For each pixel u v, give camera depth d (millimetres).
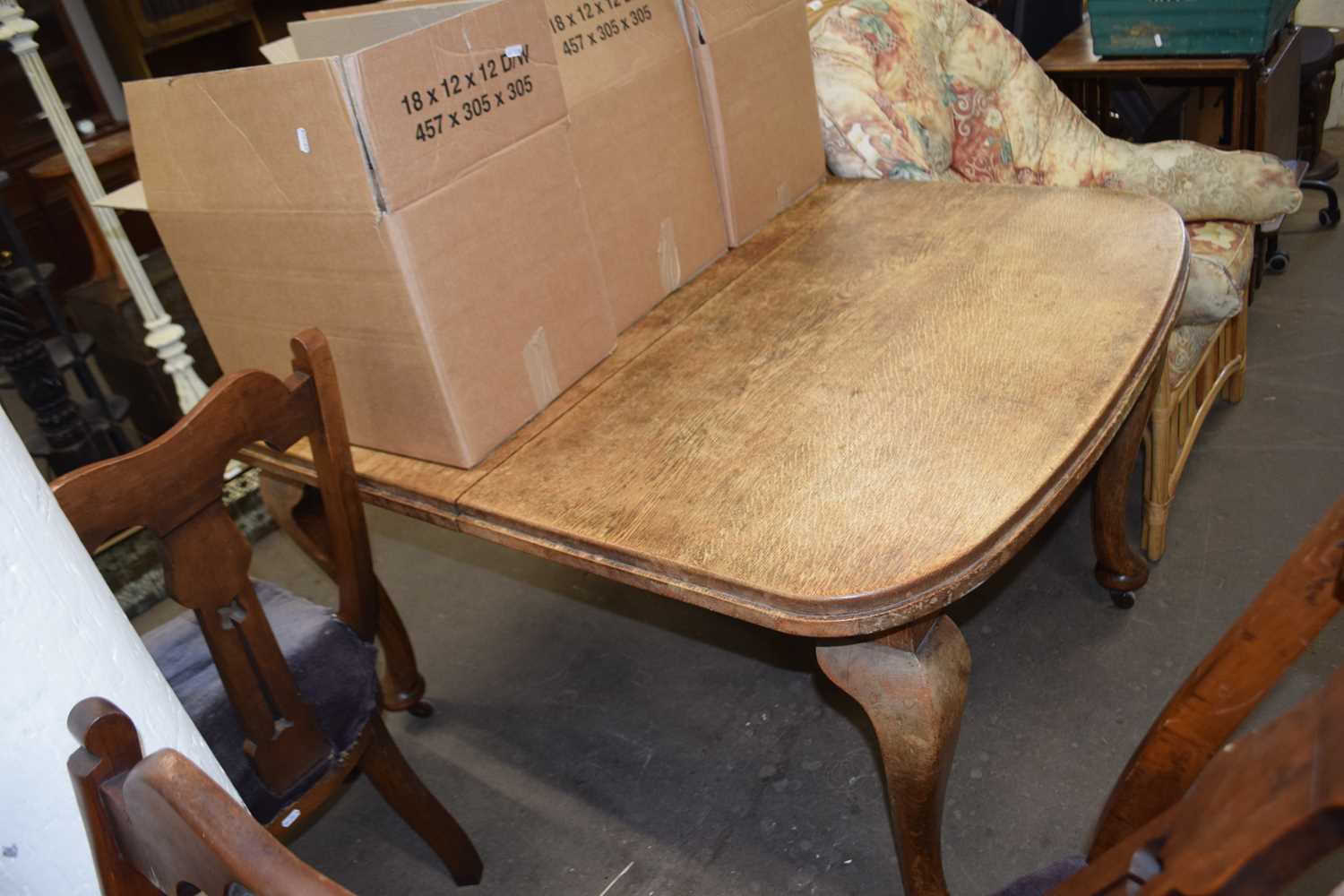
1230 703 709
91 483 929
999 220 1508
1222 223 1980
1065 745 1589
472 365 1151
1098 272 1305
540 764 1743
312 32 1358
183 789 554
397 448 1234
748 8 1505
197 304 1321
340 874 1619
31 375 2475
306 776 1245
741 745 1706
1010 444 1011
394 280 1068
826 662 1051
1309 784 368
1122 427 1630
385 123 1009
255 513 2510
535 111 1153
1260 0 2238
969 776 1568
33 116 4020
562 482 1110
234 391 1031
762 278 1476
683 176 1450
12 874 748
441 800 1707
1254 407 2248
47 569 706
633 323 1416
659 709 1810
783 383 1200
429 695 1936
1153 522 1856
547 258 1214
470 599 2170
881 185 1733
